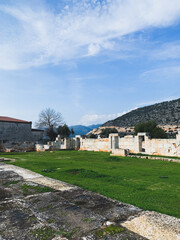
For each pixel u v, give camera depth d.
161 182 8.82
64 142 33.34
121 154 20.72
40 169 11.84
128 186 8.07
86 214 5.09
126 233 4.13
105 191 7.19
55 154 23.59
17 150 33.69
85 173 10.33
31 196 6.54
